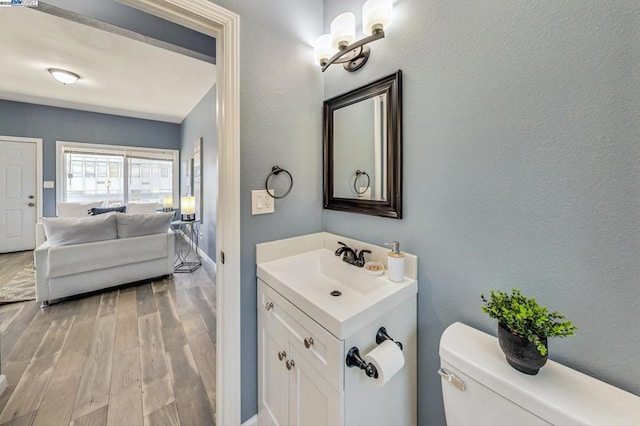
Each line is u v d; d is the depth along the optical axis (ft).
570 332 2.00
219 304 3.95
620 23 2.05
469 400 2.45
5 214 14.26
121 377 5.23
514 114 2.64
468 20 2.95
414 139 3.52
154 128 18.24
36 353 5.90
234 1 3.71
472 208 3.00
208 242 13.07
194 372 5.42
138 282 10.34
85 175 16.30
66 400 4.64
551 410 1.96
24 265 12.19
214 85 11.72
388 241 3.94
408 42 3.54
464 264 3.10
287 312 3.40
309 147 4.74
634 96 2.01
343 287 4.06
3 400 4.59
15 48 8.64
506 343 2.28
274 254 4.31
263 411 4.02
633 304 2.08
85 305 8.27
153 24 5.10
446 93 3.17
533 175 2.55
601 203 2.19
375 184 4.04
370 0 3.59
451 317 3.25
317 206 4.93
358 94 4.21
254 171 4.04
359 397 2.82
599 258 2.22
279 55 4.24
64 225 8.44
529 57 2.52
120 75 10.69
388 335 3.14
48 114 15.02
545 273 2.51
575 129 2.29
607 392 2.09
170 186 18.98
